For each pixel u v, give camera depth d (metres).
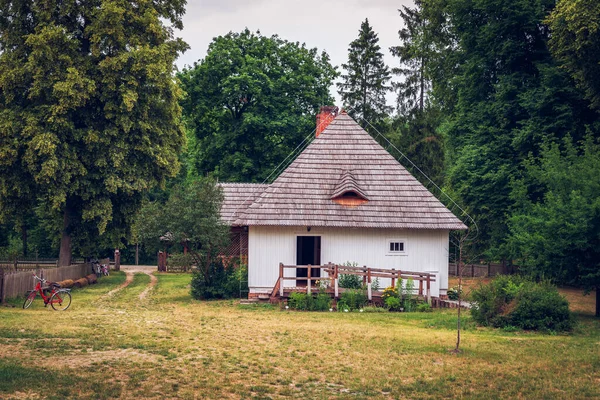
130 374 14.99
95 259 50.91
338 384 15.11
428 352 18.64
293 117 53.25
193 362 16.62
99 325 21.41
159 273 51.88
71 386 13.69
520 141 37.19
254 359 17.17
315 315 26.39
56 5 35.72
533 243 26.06
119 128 36.00
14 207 37.09
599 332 22.75
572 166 27.97
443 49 52.59
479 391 14.77
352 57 65.44
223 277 32.53
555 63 37.84
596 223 25.17
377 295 29.19
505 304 23.77
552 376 16.17
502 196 39.16
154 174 38.84
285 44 57.41
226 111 56.22
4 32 36.03
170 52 39.22
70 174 34.34
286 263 31.72
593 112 37.38
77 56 35.47
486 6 39.75
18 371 14.52
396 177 33.22
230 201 41.25
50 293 28.89
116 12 35.06
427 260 32.19
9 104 35.25
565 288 38.66
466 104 44.00
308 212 31.47
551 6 38.97
